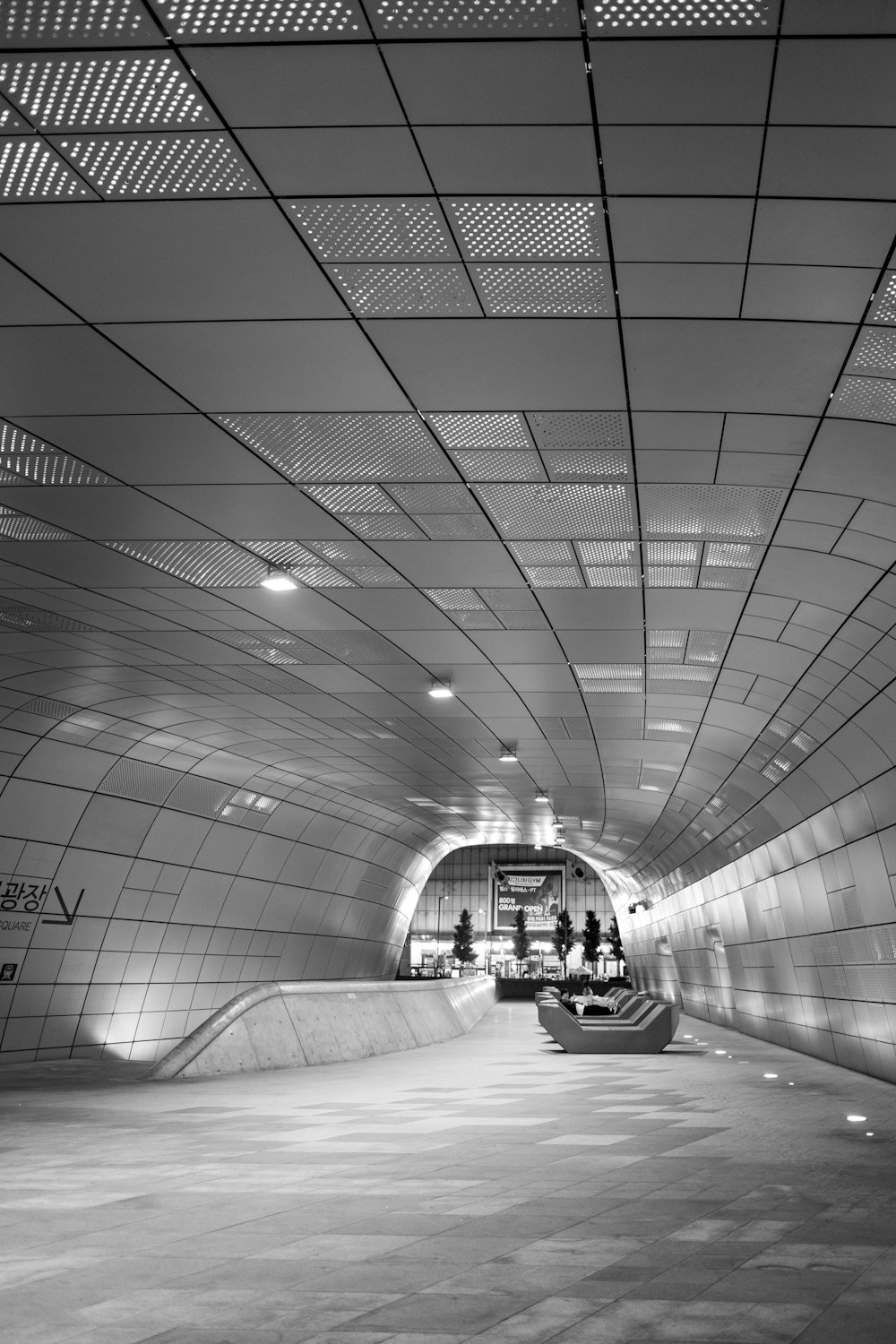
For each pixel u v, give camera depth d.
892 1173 9.28
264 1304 5.44
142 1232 6.98
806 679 15.02
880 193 5.69
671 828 33.44
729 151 5.48
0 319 7.17
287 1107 13.83
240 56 5.04
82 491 9.98
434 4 4.71
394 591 12.62
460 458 9.10
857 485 9.20
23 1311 5.32
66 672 16.67
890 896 17.16
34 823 21.62
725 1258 6.36
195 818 26.08
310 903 34.62
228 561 11.77
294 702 18.70
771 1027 27.41
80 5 4.81
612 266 6.43
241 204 5.99
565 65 5.00
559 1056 22.98
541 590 12.45
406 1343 4.85
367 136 5.49
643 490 9.63
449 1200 8.03
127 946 25.69
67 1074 19.69
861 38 4.74
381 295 6.80
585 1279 5.89
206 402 8.27
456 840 44.84
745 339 7.12
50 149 5.63
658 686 17.03
